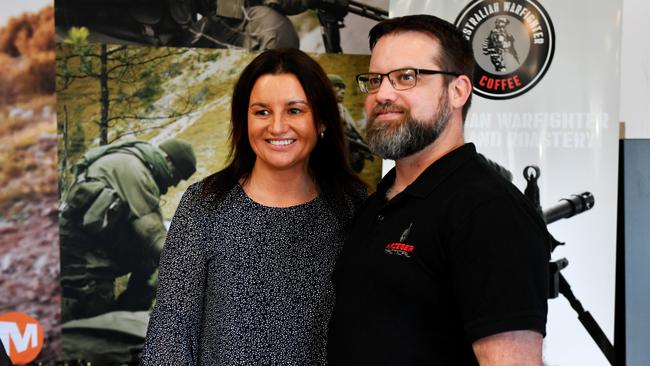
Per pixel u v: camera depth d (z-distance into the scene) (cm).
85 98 303
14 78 298
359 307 137
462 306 119
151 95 307
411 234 132
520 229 119
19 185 302
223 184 186
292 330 178
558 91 271
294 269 180
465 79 142
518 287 114
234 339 176
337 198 191
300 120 178
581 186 272
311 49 314
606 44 269
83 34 301
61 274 307
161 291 179
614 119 270
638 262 303
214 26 308
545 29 270
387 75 141
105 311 311
